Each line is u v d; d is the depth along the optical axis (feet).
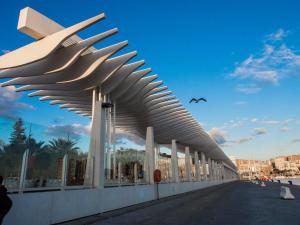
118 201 51.06
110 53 44.21
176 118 91.71
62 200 34.68
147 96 66.64
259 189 120.16
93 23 35.83
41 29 39.34
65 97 65.77
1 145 27.07
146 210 48.16
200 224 30.94
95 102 50.72
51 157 34.55
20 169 29.09
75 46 41.63
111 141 63.46
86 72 46.16
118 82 53.26
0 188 19.61
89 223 34.22
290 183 179.83
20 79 54.03
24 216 27.96
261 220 33.06
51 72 43.55
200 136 126.31
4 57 43.57
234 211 42.98
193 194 94.38
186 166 127.24
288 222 31.42
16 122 29.19
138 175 68.85
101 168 46.32
